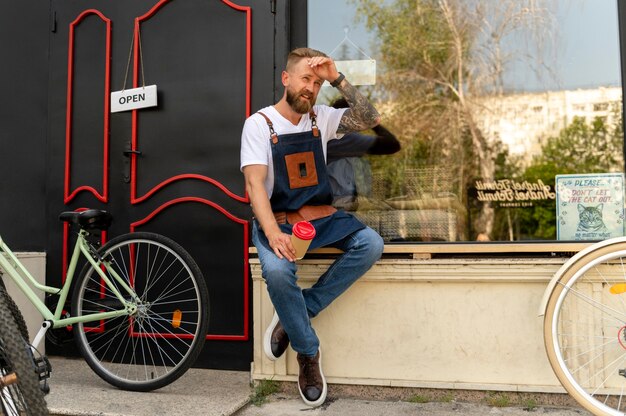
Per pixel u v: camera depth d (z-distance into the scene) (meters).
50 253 3.28
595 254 2.25
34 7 3.37
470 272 2.48
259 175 2.40
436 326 2.53
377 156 3.18
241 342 2.98
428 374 2.53
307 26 3.06
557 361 2.25
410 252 2.58
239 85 3.05
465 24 3.40
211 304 3.02
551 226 3.15
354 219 2.53
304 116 2.54
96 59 3.27
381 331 2.57
